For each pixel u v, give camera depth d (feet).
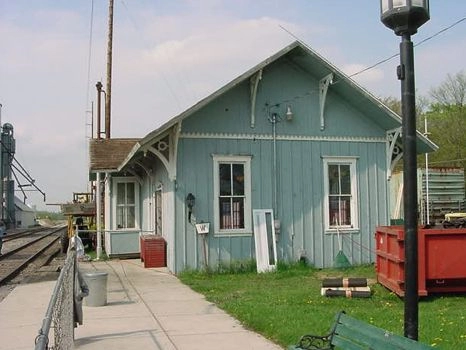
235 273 50.65
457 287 36.01
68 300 22.36
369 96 52.26
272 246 52.47
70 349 22.89
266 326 27.84
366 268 52.24
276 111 53.57
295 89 54.24
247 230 51.85
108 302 36.52
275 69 53.78
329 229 54.24
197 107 47.70
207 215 51.01
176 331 28.17
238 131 52.37
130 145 76.07
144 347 25.22
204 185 51.11
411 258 17.19
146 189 68.95
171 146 50.29
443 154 136.67
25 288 45.47
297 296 36.70
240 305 33.81
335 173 55.36
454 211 81.97
